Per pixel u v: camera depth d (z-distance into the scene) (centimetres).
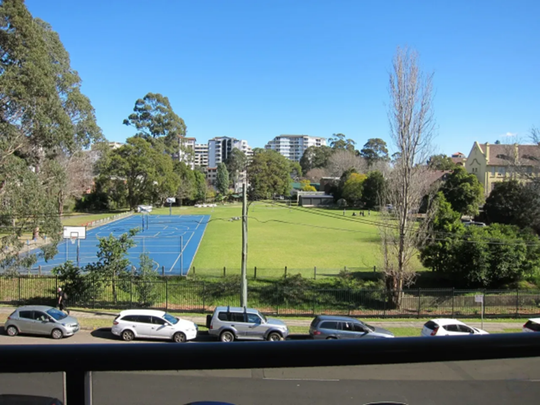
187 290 2439
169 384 140
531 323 1791
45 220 2470
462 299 2381
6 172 2311
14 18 2375
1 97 2391
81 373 128
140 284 2275
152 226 5856
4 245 2381
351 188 9319
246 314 1788
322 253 3859
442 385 148
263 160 11044
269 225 6269
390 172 2539
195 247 4131
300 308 2341
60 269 2305
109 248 2270
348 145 15925
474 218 6191
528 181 5044
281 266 3238
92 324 1892
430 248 2648
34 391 128
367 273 2933
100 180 7569
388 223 2433
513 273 2566
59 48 4103
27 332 1711
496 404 146
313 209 8981
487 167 7419
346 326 1694
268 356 130
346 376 145
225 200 11638
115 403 133
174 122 9694
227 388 146
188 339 1741
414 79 2258
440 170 7550
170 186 8000
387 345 137
